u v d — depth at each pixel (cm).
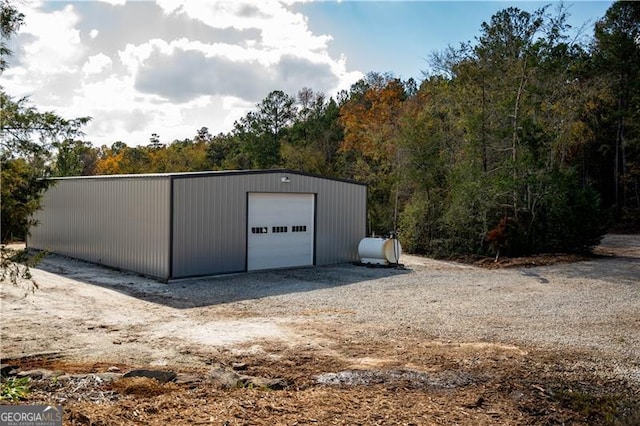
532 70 2020
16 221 704
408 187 2394
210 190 1380
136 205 1426
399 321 892
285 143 3781
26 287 1174
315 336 782
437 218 2130
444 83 2339
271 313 946
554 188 1895
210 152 4797
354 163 3325
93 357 666
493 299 1104
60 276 1358
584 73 3012
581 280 1377
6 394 471
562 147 2253
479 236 1942
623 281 1361
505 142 2011
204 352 695
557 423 482
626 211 3300
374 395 519
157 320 880
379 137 2931
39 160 725
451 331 826
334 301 1064
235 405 462
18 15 686
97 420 409
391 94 3653
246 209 1462
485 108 2089
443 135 2255
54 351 692
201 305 1012
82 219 1694
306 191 1603
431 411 480
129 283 1261
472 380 583
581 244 1905
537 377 604
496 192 1905
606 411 511
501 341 768
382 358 670
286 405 471
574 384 586
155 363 643
